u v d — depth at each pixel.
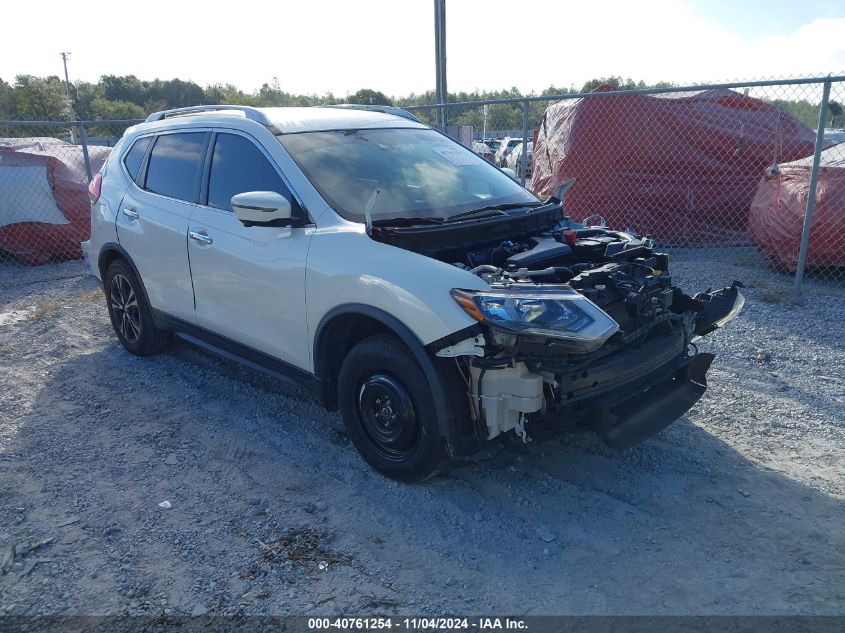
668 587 3.12
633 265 3.97
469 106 9.66
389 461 3.89
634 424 3.76
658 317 3.89
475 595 3.10
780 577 3.17
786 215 8.51
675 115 10.52
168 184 5.29
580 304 3.27
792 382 5.38
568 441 4.44
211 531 3.56
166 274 5.23
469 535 3.53
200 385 5.47
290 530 3.57
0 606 3.02
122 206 5.64
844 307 7.30
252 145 4.63
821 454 4.30
